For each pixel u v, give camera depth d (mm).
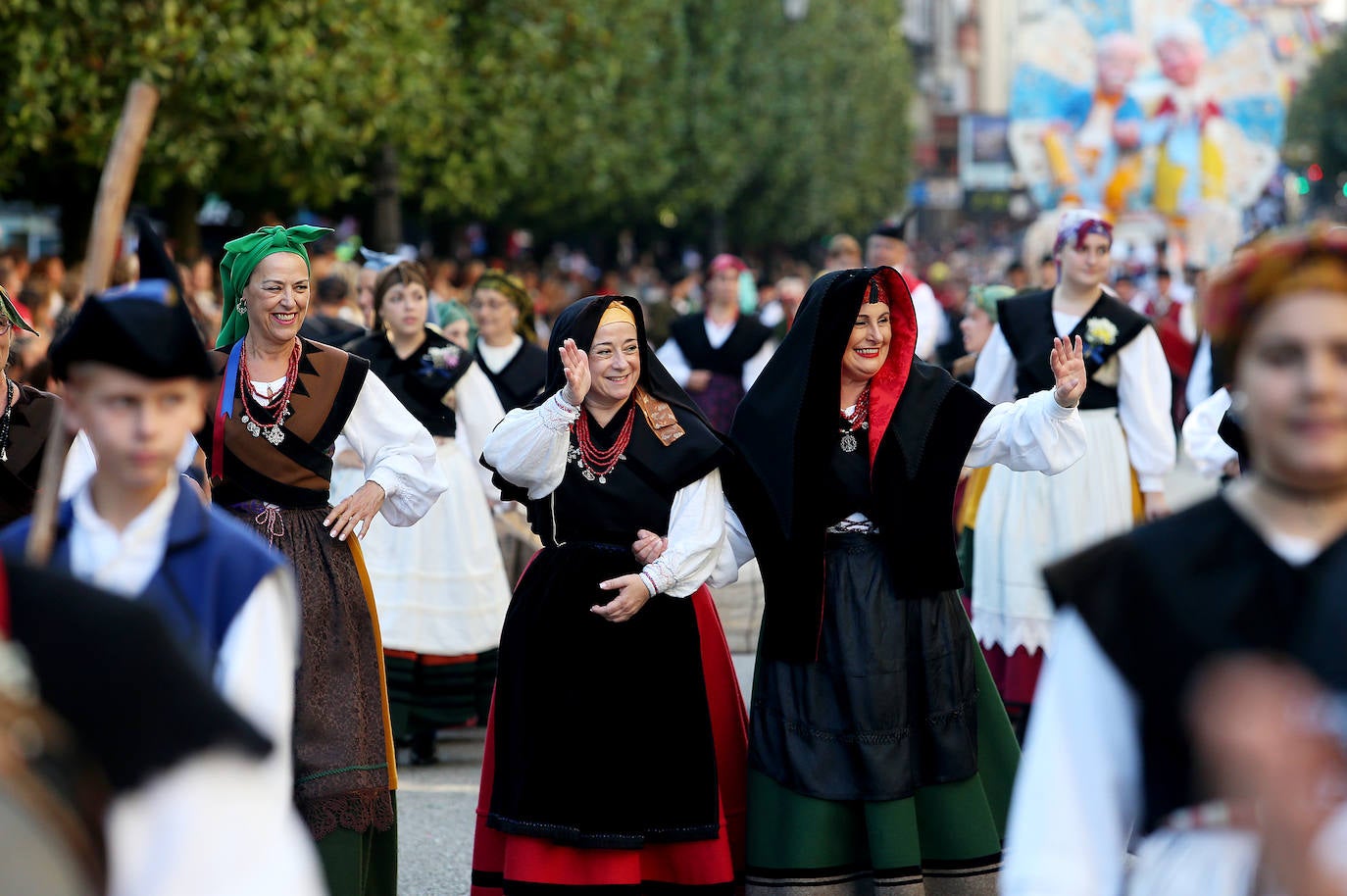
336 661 5625
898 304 5852
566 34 28781
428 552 9125
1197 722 2650
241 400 5707
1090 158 53906
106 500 3309
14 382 6270
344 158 23141
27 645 2463
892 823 5578
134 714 2457
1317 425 2752
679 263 51562
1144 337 8383
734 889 5863
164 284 3172
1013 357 8617
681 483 5824
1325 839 2385
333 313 12094
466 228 34188
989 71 127688
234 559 3293
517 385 10578
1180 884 2779
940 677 5762
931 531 5812
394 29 21359
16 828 2268
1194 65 52969
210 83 18266
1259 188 53688
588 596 5785
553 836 5621
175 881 2443
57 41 16859
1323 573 2770
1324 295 2752
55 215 26938
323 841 5453
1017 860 2916
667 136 37812
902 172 68000
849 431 5836
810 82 50094
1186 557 2855
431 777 8914
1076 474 8359
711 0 41000
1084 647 2900
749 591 10945
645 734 5715
